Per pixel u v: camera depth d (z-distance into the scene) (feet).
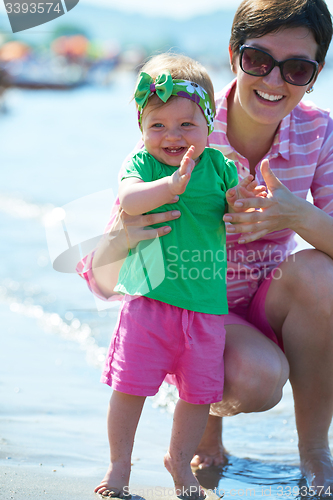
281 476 7.50
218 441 8.13
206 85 7.57
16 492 6.31
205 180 7.39
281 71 7.55
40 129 54.75
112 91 120.26
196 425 6.99
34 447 7.85
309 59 7.63
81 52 150.41
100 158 39.37
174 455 6.93
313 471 7.28
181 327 6.90
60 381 10.61
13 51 124.06
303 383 7.67
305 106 8.82
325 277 7.39
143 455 8.13
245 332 7.59
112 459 6.80
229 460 8.13
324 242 7.56
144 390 6.77
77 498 6.31
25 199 28.25
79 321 14.06
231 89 8.49
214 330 7.07
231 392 7.14
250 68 7.65
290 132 8.57
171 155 7.30
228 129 8.61
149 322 6.87
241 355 7.08
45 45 148.56
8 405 9.40
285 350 7.81
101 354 12.08
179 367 7.00
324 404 7.61
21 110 74.33
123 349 6.89
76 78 139.74
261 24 7.47
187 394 6.91
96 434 8.49
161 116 7.18
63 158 39.58
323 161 8.62
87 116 65.00
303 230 7.50
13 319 14.16
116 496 6.49
